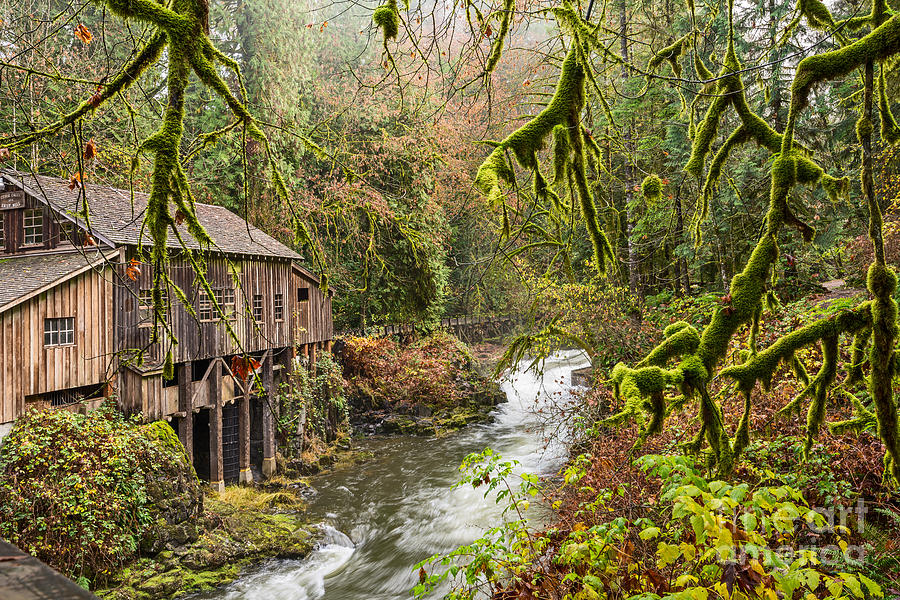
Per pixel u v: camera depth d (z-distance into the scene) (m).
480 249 24.84
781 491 2.20
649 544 3.69
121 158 9.76
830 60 2.38
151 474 9.80
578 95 2.80
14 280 10.27
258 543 10.34
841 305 6.22
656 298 11.56
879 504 4.43
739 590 2.30
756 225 9.26
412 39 3.50
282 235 17.41
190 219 2.34
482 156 17.97
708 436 2.68
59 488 8.72
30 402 9.92
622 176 12.03
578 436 9.10
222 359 13.07
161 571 9.16
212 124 17.33
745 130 2.88
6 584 0.43
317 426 16.20
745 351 2.96
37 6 9.59
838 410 5.08
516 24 3.86
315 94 21.27
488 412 18.89
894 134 2.50
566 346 22.52
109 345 10.95
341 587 9.13
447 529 10.48
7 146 2.21
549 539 3.75
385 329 22.47
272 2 18.66
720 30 8.41
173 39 2.17
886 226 9.28
